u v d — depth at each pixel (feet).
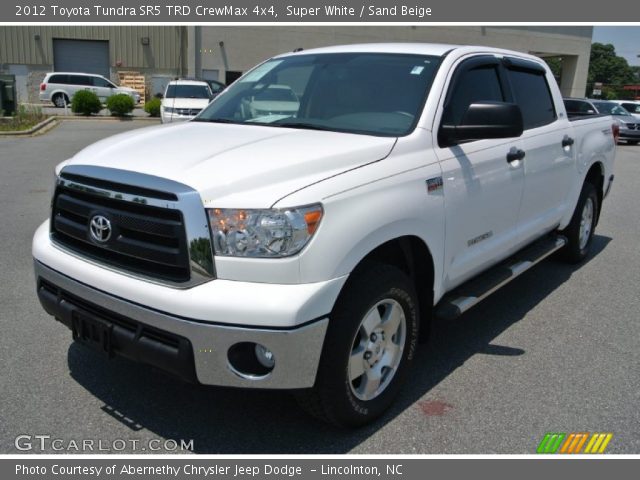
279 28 106.22
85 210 9.95
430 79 12.31
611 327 15.35
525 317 15.85
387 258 11.22
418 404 11.44
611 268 20.35
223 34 104.53
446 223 11.56
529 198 15.08
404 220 10.32
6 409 10.88
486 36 117.50
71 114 85.20
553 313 16.19
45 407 11.00
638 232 25.84
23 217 24.72
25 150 46.78
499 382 12.34
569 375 12.73
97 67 124.77
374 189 9.91
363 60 13.47
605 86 302.86
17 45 120.57
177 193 8.82
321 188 9.22
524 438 10.50
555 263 20.76
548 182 16.06
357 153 10.30
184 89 65.67
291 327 8.59
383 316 10.62
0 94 74.08
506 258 15.17
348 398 9.87
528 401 11.64
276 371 8.85
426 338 12.09
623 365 13.26
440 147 11.71
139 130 12.73
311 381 9.14
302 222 8.80
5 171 36.19
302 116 12.67
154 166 9.64
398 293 10.51
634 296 17.66
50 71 122.93
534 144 15.02
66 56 123.13
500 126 11.30
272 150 10.16
